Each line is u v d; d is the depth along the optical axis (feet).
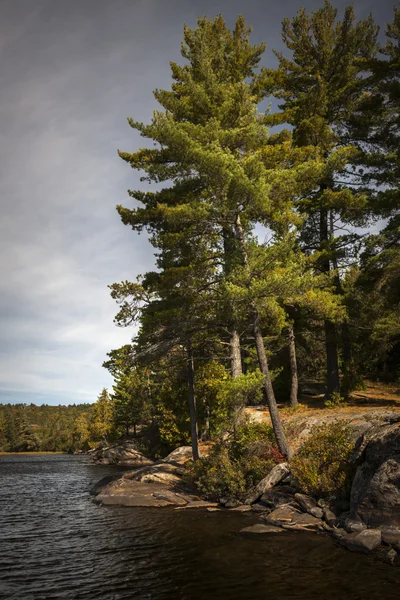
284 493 49.70
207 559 31.86
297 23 88.63
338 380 82.89
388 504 35.63
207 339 79.20
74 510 57.41
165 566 30.58
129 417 175.42
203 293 68.23
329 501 44.65
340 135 88.89
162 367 82.94
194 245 68.59
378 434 41.78
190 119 71.51
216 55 74.18
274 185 62.54
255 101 75.31
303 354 131.13
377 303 82.64
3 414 554.46
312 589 25.38
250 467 56.80
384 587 25.36
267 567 29.66
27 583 27.55
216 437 71.46
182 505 56.65
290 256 62.34
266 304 58.90
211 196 61.36
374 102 84.07
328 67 87.66
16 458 260.62
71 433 411.75
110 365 136.36
